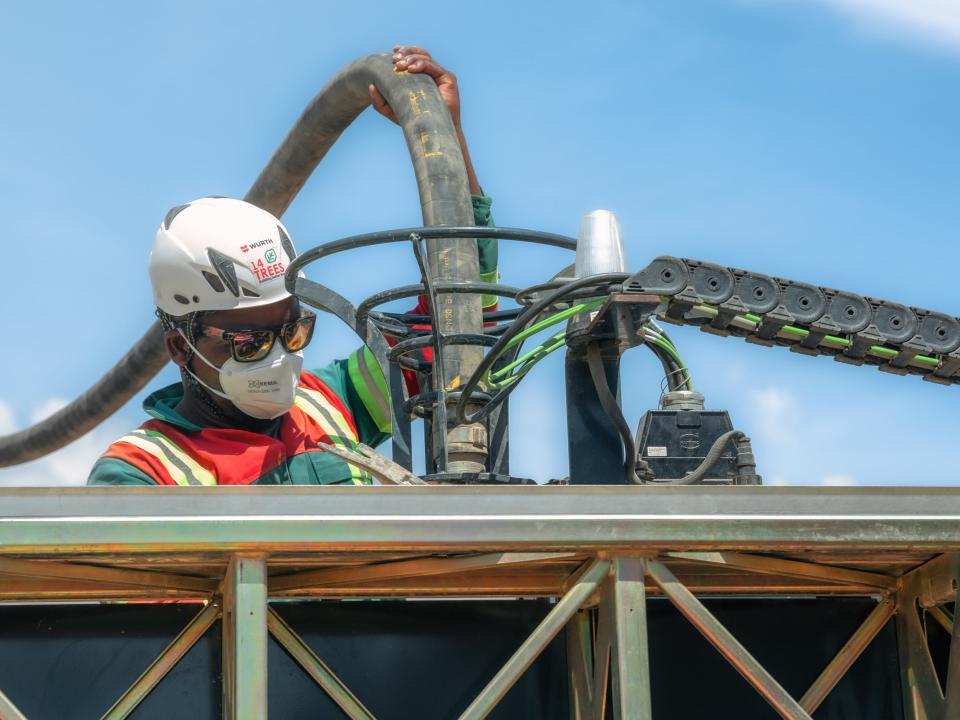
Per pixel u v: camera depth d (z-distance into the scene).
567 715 3.06
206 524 2.53
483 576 3.03
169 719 2.86
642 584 2.71
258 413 3.97
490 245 4.29
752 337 3.16
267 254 3.96
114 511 2.53
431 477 3.34
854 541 2.72
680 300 3.04
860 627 3.19
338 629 3.02
